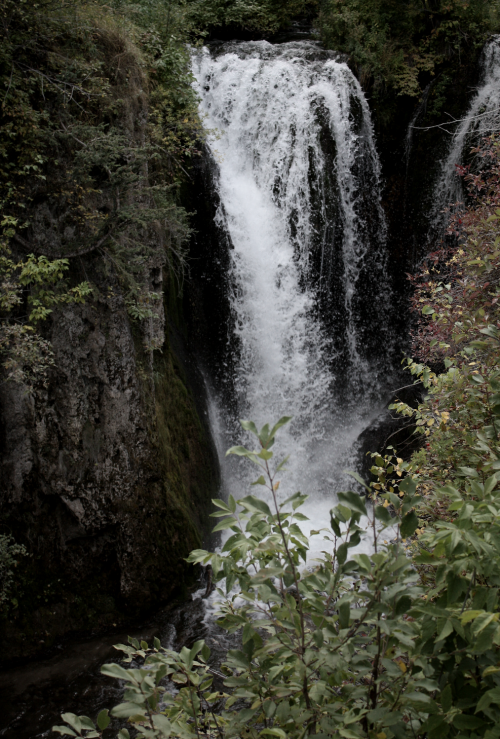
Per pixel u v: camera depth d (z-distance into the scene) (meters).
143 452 7.01
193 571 7.47
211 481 8.91
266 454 2.02
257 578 1.91
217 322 10.06
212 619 6.77
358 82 11.70
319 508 10.27
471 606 1.77
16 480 6.30
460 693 1.82
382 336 12.20
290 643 2.03
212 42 13.05
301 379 11.03
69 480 6.52
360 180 11.63
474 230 5.36
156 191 7.58
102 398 6.70
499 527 1.81
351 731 1.83
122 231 6.33
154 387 7.48
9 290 5.64
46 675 5.84
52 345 6.27
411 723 1.99
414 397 11.72
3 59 5.69
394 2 12.52
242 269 10.38
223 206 10.19
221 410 10.07
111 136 6.06
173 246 8.78
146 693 1.99
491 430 2.94
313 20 13.53
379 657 2.00
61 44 6.39
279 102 11.05
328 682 2.16
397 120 12.05
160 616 6.84
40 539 6.48
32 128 5.80
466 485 3.21
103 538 6.85
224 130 10.93
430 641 1.83
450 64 12.11
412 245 12.30
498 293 4.32
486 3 12.34
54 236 6.24
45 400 6.35
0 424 6.18
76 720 2.00
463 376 3.89
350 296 11.70
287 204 10.95
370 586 1.93
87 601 6.66
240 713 2.07
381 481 2.80
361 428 11.68
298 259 10.99
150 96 8.18
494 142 7.11
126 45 7.10
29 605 6.30
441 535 1.80
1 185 5.83
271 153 10.97
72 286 6.35
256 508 2.05
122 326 6.80
